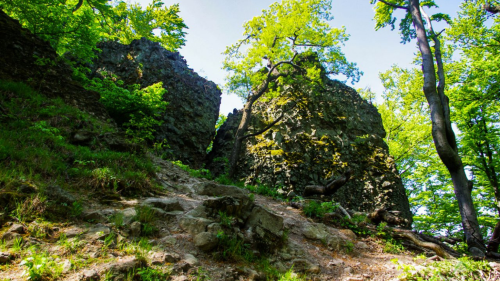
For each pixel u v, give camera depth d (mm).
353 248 6168
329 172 16812
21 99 7824
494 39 13227
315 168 16797
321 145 17828
